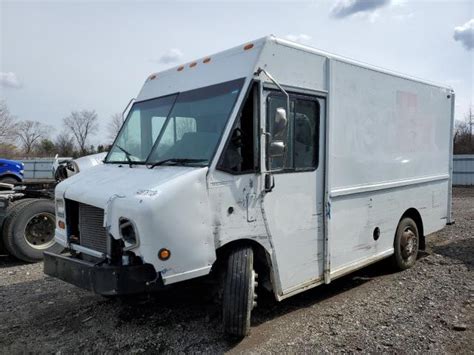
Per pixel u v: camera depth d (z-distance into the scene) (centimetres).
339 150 545
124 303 539
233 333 427
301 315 501
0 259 811
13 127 5097
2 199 767
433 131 757
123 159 524
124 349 420
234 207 425
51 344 435
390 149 640
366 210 596
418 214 725
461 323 468
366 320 483
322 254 527
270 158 454
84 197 441
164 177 407
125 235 387
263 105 446
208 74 484
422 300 543
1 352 420
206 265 400
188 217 389
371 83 598
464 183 2334
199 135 447
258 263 479
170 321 482
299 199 494
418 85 709
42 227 798
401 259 673
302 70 493
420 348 416
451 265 700
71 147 5512
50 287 619
